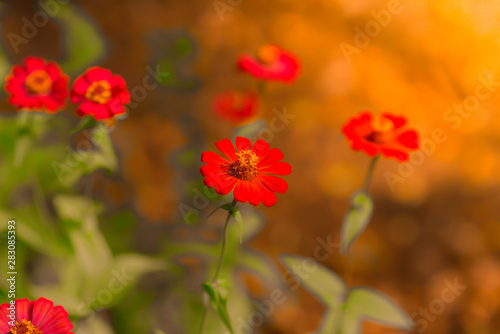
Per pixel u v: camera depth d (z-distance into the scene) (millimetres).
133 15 1517
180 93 1348
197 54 1432
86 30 1237
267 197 880
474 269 1210
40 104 968
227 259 1072
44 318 846
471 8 1543
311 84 1399
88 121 940
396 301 1182
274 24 1549
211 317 1058
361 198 969
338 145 1293
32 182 1036
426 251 1222
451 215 1248
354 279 1200
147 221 1158
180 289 1082
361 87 1400
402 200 1252
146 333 1059
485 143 1306
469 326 1168
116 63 1402
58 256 1025
